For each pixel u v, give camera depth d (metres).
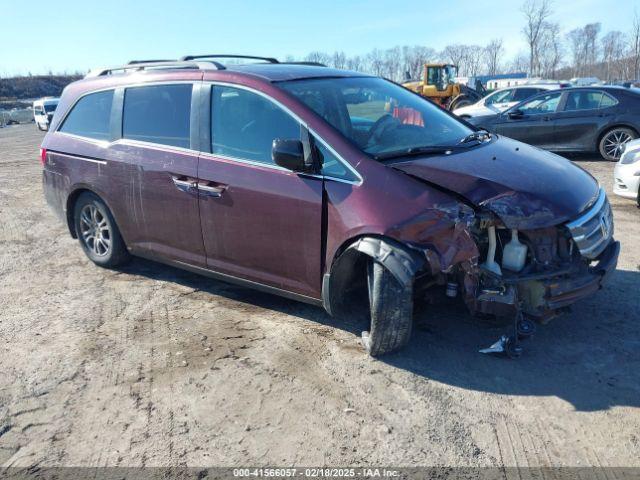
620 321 3.84
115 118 4.62
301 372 3.36
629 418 2.86
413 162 3.36
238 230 3.82
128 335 3.89
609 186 8.26
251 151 3.76
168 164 4.15
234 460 2.65
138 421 2.95
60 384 3.31
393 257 3.08
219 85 3.98
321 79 4.09
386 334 3.28
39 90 79.31
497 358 3.46
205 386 3.25
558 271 3.16
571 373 3.27
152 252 4.54
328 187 3.35
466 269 3.06
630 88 10.38
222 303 4.39
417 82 27.78
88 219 5.14
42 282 4.96
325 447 2.72
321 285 3.52
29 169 12.60
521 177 3.31
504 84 41.16
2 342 3.83
